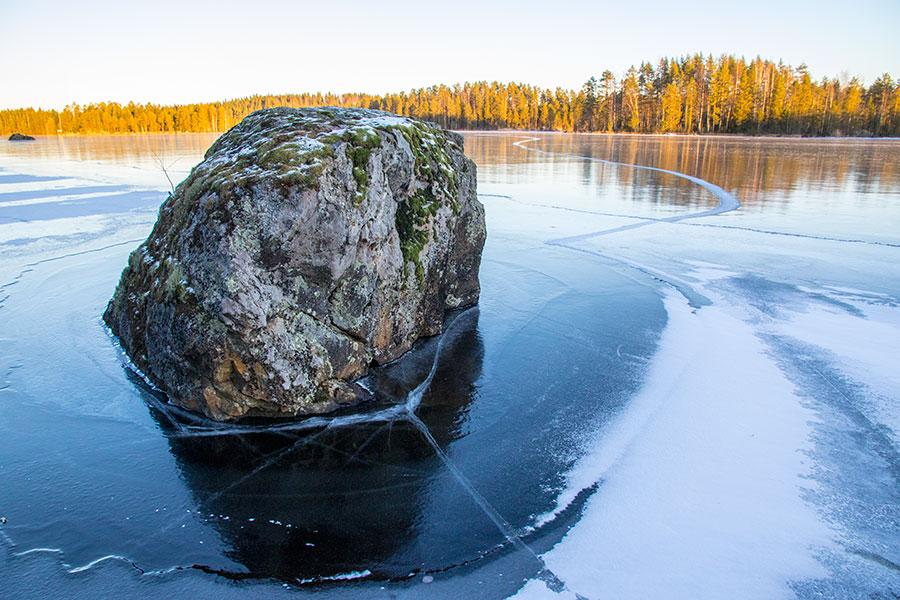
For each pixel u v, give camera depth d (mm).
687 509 5047
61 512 5051
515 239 15500
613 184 27516
